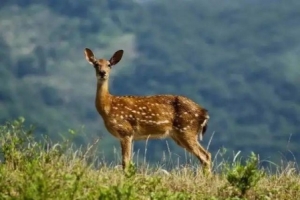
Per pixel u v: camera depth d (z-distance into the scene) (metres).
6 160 32.50
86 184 30.28
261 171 34.62
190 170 35.72
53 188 28.25
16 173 30.86
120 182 31.19
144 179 32.31
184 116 42.59
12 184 29.66
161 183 32.94
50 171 29.64
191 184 33.50
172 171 35.00
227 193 32.81
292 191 33.50
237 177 32.75
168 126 42.66
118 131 42.03
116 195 28.34
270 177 34.97
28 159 32.56
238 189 32.69
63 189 28.53
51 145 33.44
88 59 42.25
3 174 30.06
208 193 32.88
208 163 41.97
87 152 32.41
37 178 27.98
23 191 28.05
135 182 31.84
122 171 34.09
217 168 36.69
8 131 33.31
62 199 27.89
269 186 33.78
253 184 32.72
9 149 32.66
